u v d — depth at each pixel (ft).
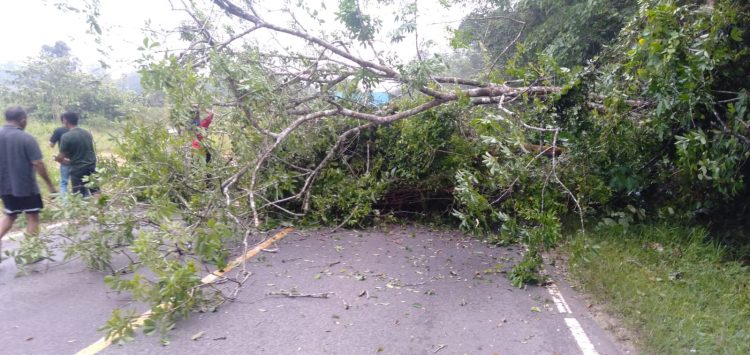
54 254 18.79
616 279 17.34
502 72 32.04
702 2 19.93
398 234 24.31
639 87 20.26
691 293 16.19
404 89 25.05
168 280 13.43
